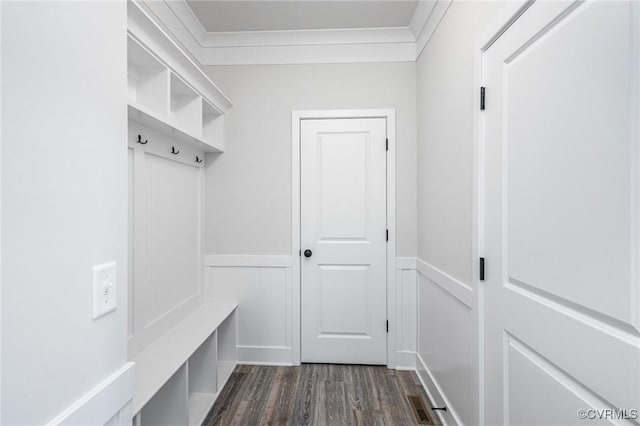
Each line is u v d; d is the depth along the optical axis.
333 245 2.32
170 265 1.84
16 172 0.46
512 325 1.05
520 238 1.01
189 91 1.84
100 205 0.63
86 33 0.59
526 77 0.97
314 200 2.33
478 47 1.26
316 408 1.80
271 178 2.32
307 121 2.32
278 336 2.34
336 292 2.33
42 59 0.50
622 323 0.66
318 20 2.11
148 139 1.57
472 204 1.32
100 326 0.63
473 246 1.30
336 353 2.33
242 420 1.70
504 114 1.10
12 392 0.45
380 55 2.26
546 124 0.88
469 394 1.37
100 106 0.63
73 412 0.55
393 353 2.28
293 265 2.32
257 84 2.32
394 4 1.95
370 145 2.29
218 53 2.32
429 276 1.92
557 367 0.84
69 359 0.55
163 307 1.76
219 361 2.30
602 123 0.69
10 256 0.45
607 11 0.68
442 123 1.70
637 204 0.62
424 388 1.98
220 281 2.35
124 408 0.69
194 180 2.18
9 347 0.45
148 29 1.32
